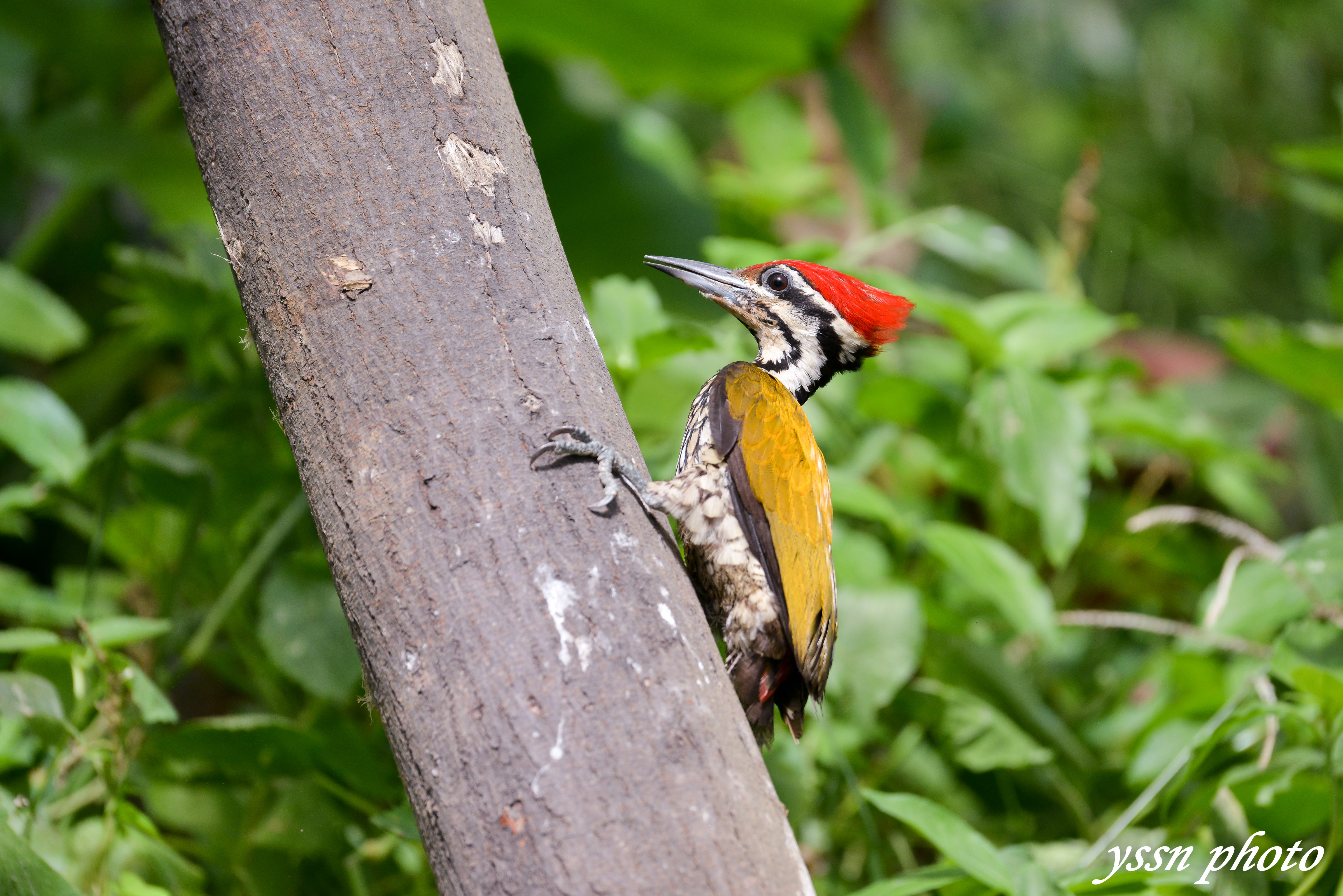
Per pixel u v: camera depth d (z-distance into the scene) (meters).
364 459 4.77
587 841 4.18
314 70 5.07
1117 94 21.88
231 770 8.02
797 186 14.34
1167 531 11.63
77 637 8.88
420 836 5.04
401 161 5.05
